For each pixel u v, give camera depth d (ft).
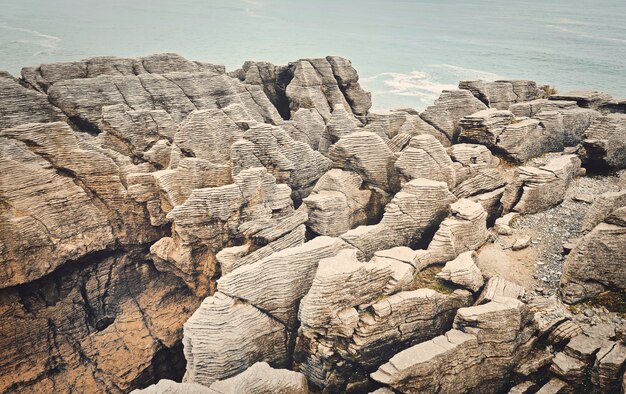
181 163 83.10
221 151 91.15
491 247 81.56
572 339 62.13
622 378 56.13
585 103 126.11
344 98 144.66
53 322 76.95
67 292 79.36
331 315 63.77
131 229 84.99
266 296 69.21
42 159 76.38
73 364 76.13
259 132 87.51
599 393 57.52
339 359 65.51
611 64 410.52
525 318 63.52
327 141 111.86
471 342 61.46
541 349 64.64
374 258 73.92
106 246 81.51
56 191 76.43
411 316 66.85
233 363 66.23
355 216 92.63
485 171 92.53
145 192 83.87
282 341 71.15
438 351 59.57
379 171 94.17
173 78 113.91
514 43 576.20
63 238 76.74
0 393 70.54
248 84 134.00
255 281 68.13
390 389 57.62
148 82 110.83
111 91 105.70
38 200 74.54
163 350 80.48
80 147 82.58
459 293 70.49
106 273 83.76
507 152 100.63
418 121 109.81
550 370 61.16
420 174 90.33
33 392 72.28
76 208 78.28
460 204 82.69
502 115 102.63
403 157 90.99
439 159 91.20
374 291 67.26
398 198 83.25
